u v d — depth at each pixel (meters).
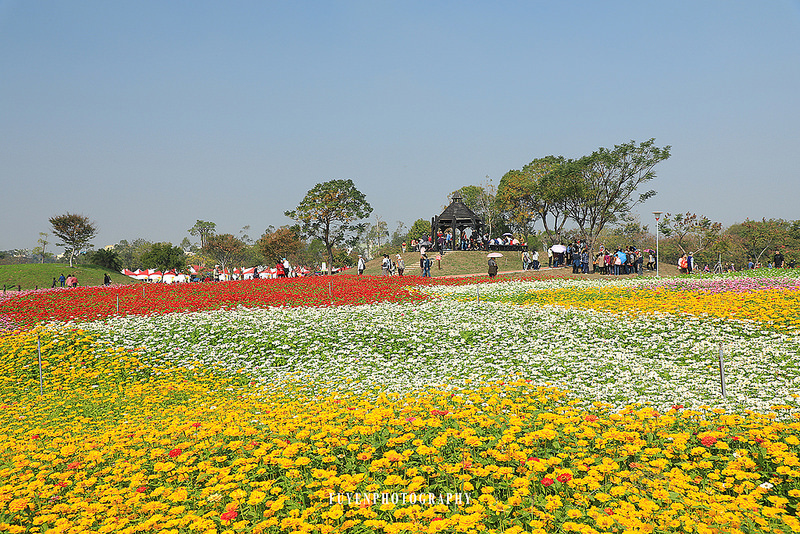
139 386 13.59
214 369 15.36
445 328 17.52
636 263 41.19
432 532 5.28
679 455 6.89
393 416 8.25
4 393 13.77
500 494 6.36
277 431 8.04
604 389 11.19
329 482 6.13
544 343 15.84
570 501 6.02
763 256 85.94
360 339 17.00
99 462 7.59
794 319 15.84
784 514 5.57
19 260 154.38
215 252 110.44
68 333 18.80
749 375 12.00
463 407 8.77
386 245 120.62
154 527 5.77
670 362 13.56
